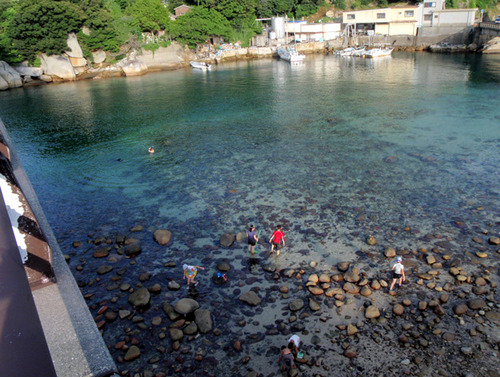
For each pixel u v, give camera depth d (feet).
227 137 132.98
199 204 85.81
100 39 312.50
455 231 70.74
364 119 145.18
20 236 18.80
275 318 52.70
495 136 117.91
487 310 51.85
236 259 66.18
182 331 50.67
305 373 44.06
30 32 272.92
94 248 71.10
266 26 456.04
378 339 48.21
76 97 228.02
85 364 16.57
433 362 44.62
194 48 386.11
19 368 12.53
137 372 44.80
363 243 68.54
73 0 302.86
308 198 85.76
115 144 131.54
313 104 176.35
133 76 318.24
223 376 44.24
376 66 298.97
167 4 424.05
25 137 145.28
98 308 55.67
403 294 55.83
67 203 89.04
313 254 66.28
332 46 423.64
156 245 71.36
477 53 342.44
